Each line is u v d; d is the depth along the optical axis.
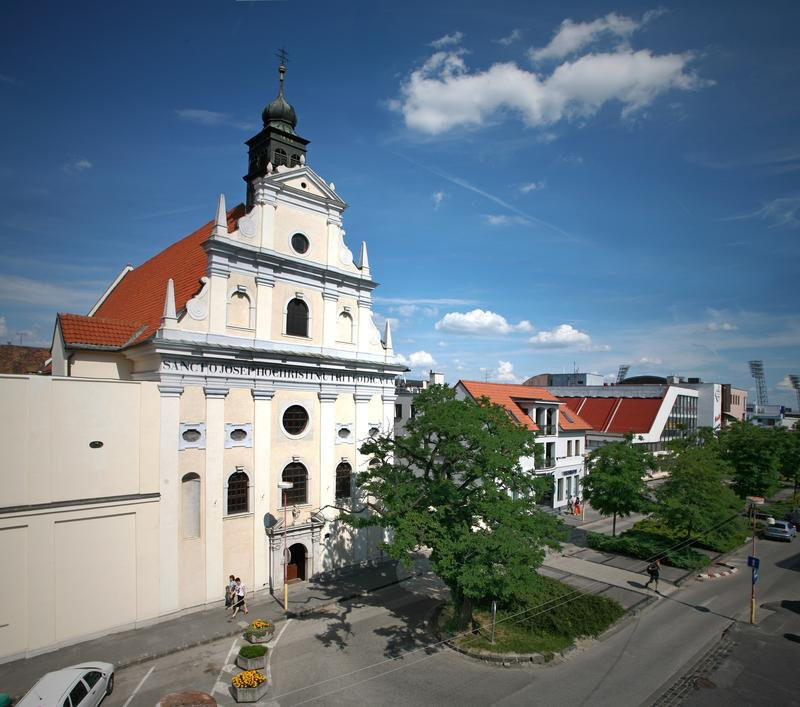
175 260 30.73
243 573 23.67
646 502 32.25
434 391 21.86
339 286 28.41
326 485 26.92
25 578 18.28
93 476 19.83
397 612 22.89
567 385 75.56
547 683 17.19
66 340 23.34
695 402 70.06
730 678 17.72
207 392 22.69
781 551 34.22
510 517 19.02
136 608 20.62
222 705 15.74
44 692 14.21
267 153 27.27
